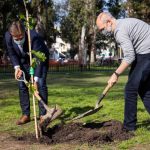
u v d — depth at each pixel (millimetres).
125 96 6898
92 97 12406
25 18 6766
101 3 48438
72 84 19656
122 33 6516
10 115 8922
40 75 7742
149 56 6641
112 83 6684
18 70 7625
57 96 12797
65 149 5859
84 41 52250
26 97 8078
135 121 6930
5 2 40781
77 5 48562
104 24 6641
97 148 5879
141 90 6895
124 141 6262
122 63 6535
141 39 6613
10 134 7020
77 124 7449
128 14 46031
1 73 32125
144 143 6207
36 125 6527
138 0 45281
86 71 35594
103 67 42688
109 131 6848
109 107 9859
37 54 6699
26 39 7629
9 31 7547
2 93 14312
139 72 6672
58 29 75188
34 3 42969
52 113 6777
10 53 7793
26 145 6207
